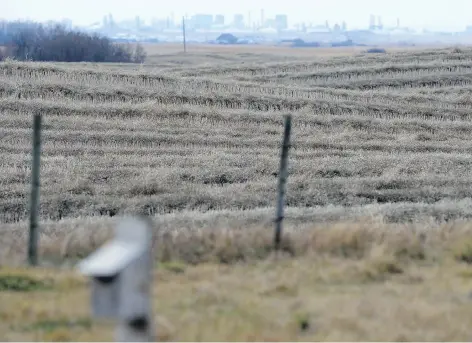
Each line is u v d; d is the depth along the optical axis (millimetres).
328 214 71812
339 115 142000
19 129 118250
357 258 51312
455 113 151625
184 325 37031
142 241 22281
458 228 59031
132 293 22188
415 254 52469
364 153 117562
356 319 38375
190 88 155625
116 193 91188
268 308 40219
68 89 143375
